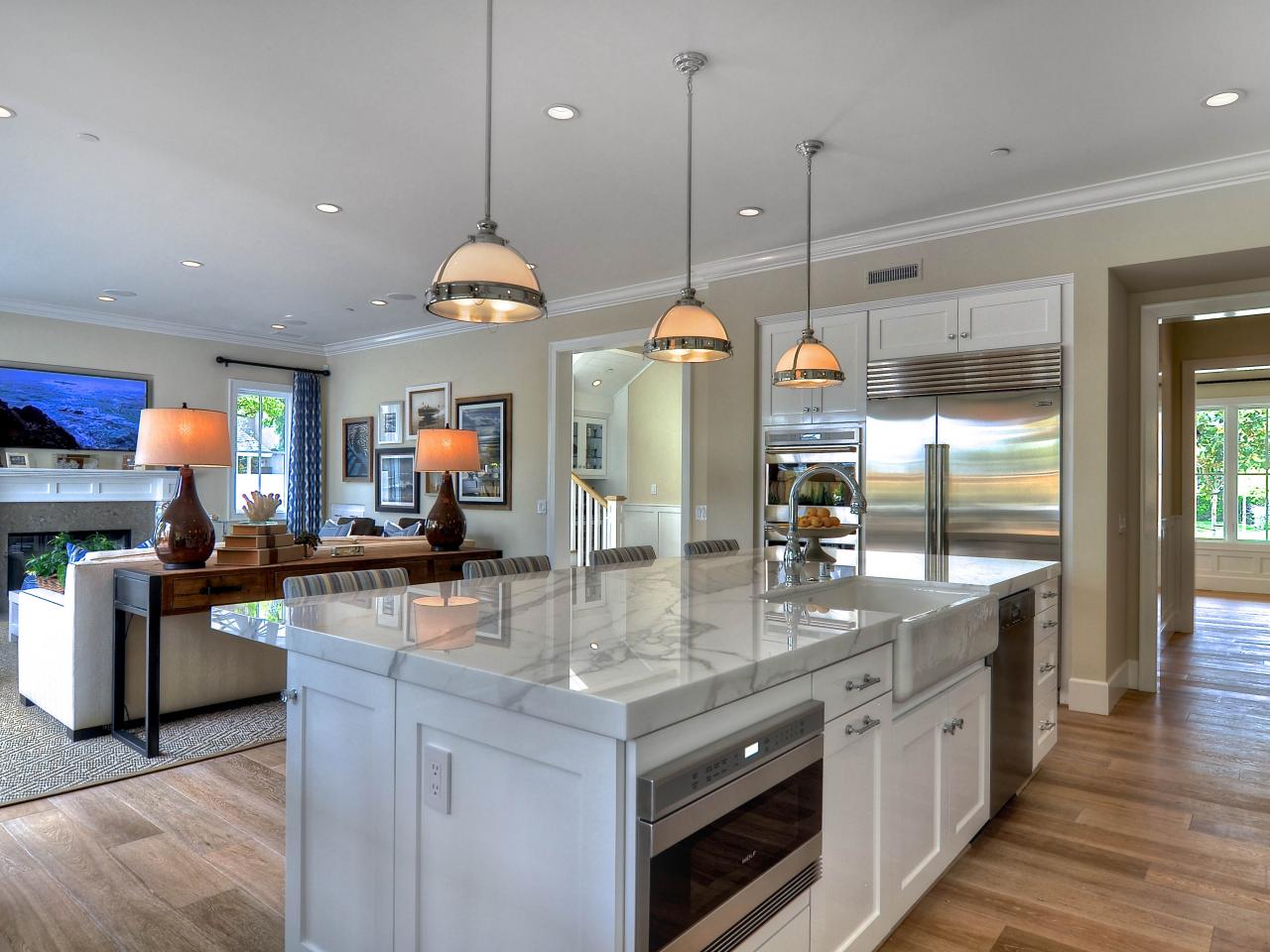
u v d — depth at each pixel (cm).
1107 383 411
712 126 344
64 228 487
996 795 272
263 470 866
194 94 318
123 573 369
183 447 357
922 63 292
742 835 144
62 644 380
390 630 177
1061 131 347
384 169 393
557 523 683
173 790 310
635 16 263
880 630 192
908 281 473
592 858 128
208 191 425
